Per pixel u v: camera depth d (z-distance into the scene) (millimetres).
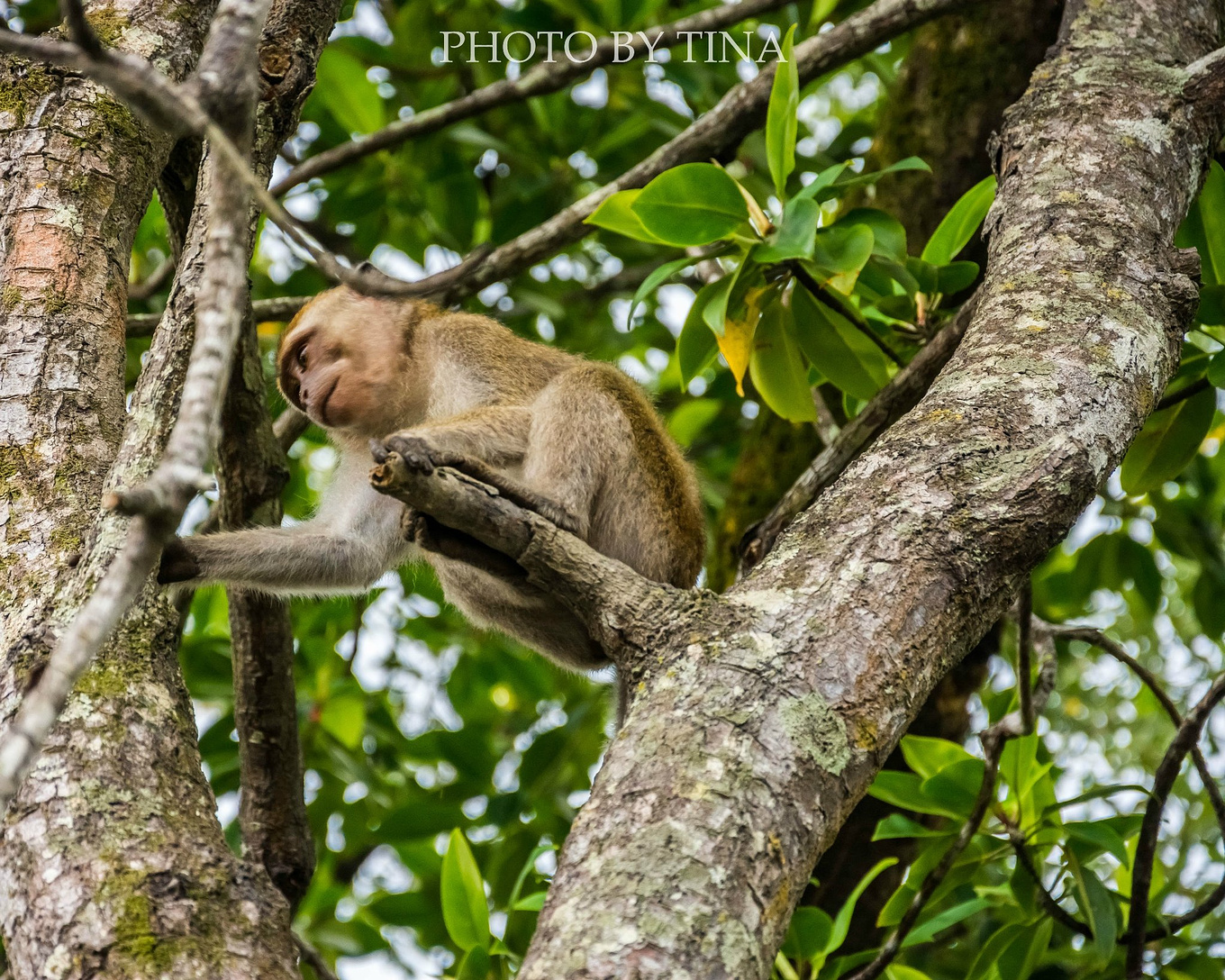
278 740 10055
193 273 6836
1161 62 8711
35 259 7258
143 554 3965
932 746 9891
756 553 9766
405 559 10234
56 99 7863
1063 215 7488
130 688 5676
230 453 9688
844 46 11578
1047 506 5879
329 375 10375
